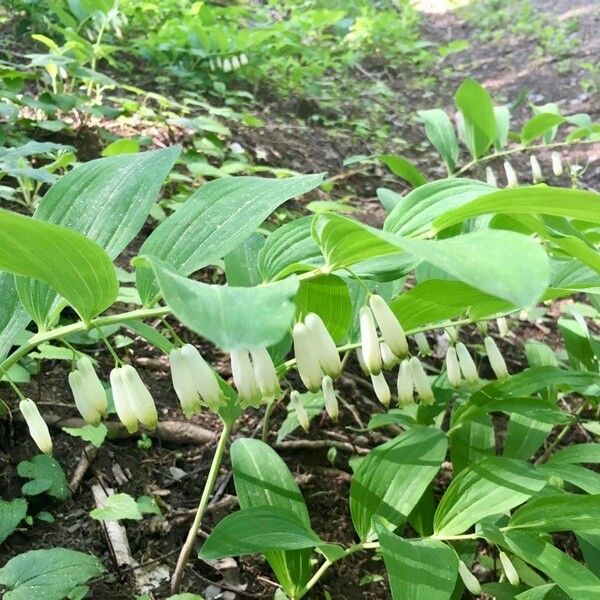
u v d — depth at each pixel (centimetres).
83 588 27
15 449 33
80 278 17
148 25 104
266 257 21
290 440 39
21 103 55
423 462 29
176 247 20
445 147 44
